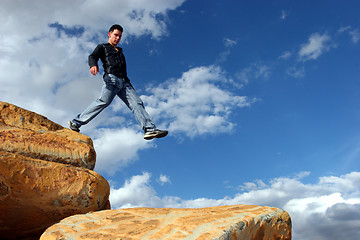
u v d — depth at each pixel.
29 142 3.21
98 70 4.49
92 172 3.39
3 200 2.69
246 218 2.48
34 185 2.85
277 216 2.79
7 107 3.54
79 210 3.09
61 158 3.34
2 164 2.73
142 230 2.19
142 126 4.63
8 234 2.85
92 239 2.07
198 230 2.16
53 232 2.22
